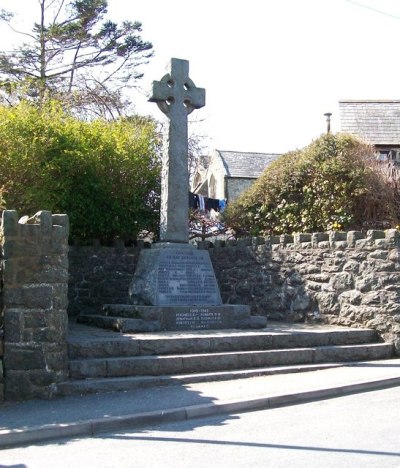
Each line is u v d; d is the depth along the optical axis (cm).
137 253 1575
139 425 725
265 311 1412
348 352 1112
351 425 697
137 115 2211
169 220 1262
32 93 2480
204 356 974
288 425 705
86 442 659
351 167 1409
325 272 1296
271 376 977
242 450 607
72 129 1532
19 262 849
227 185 3108
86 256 1523
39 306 852
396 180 1400
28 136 1438
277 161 1571
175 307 1141
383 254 1203
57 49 2759
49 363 846
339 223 1388
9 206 1335
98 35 2759
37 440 670
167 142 1283
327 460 567
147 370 930
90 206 1506
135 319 1110
